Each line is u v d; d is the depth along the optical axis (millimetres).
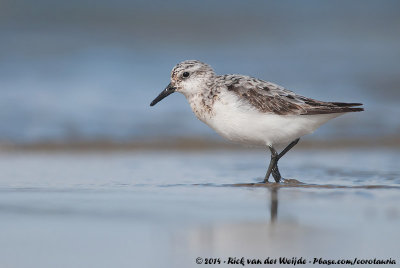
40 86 23094
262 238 8500
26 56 27797
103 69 26000
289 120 11773
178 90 12836
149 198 10930
